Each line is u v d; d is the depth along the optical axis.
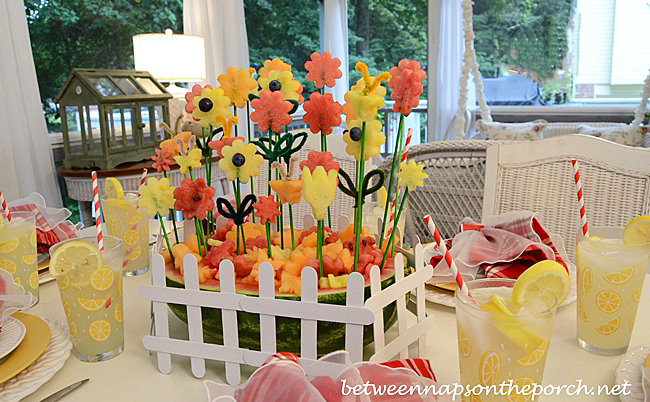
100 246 0.69
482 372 0.49
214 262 0.66
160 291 0.63
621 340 0.64
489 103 4.39
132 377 0.63
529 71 4.22
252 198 0.66
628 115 3.89
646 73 3.88
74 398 0.58
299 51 5.04
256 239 0.72
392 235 0.66
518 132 3.60
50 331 0.67
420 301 0.66
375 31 4.80
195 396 0.58
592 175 1.21
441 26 4.16
